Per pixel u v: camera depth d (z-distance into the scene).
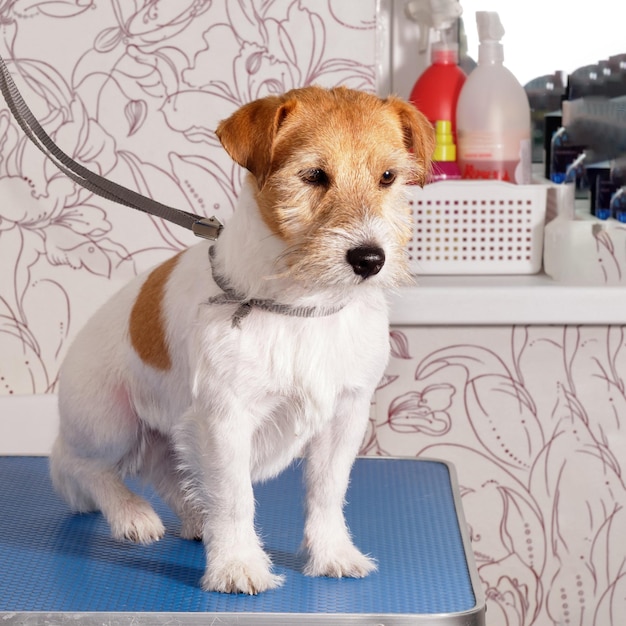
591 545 1.83
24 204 1.77
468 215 1.80
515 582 1.85
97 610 1.02
